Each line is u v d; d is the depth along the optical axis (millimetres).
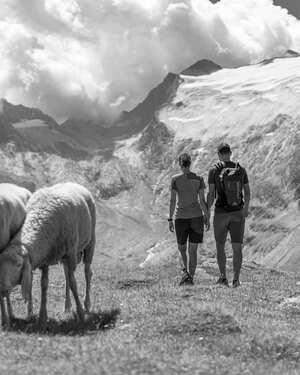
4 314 14977
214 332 13586
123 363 10609
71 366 10453
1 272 13852
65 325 15023
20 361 11188
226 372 10453
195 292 19016
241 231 20094
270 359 12070
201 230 20234
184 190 20078
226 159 19812
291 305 17844
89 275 17422
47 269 15477
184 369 10375
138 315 15570
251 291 19766
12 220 15641
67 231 15398
